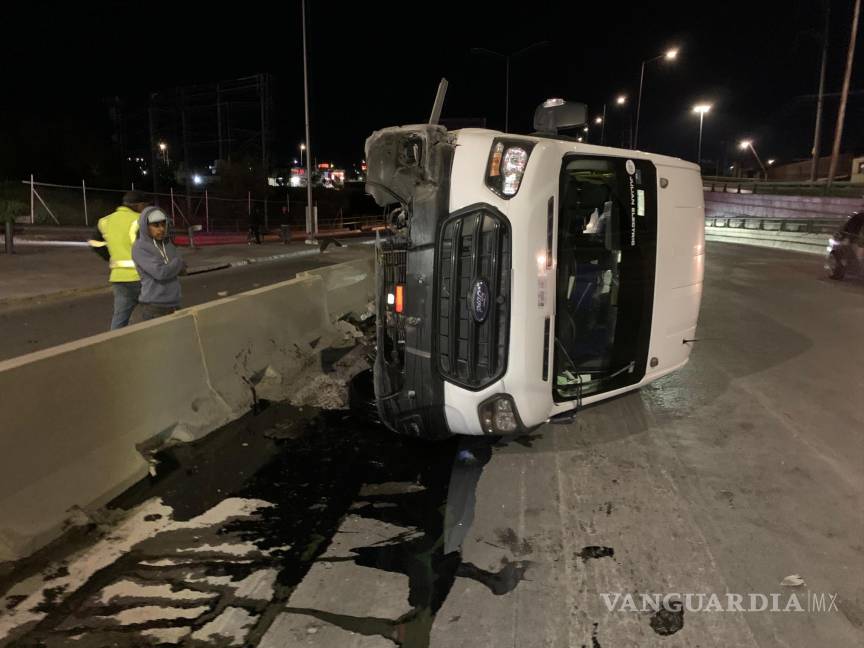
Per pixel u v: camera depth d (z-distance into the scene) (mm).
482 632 2787
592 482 4250
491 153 3783
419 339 4062
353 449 4801
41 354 3637
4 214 25766
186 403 4883
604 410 5672
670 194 4980
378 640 2734
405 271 4234
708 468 4473
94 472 3812
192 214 37844
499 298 3770
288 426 5258
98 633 2758
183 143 54562
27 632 2752
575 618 2877
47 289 11492
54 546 3377
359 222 55781
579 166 4160
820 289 12984
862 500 4012
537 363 3857
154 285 5613
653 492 4102
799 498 4031
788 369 6988
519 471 4426
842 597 3033
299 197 55312
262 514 3828
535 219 3723
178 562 3309
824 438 5027
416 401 4160
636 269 4660
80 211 30078
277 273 15484
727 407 5754
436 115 4180
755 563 3311
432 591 3082
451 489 4160
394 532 3633
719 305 11008
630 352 4754
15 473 3324
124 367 4207
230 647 2688
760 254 21750
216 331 5426
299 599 3016
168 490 4113
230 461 4570
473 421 4008
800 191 38469
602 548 3451
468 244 3822
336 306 8672
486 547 3471
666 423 5352
